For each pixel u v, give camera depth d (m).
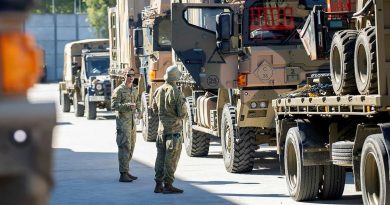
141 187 26.72
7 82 4.11
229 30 27.94
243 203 22.84
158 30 40.84
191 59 28.81
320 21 23.34
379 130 18.31
